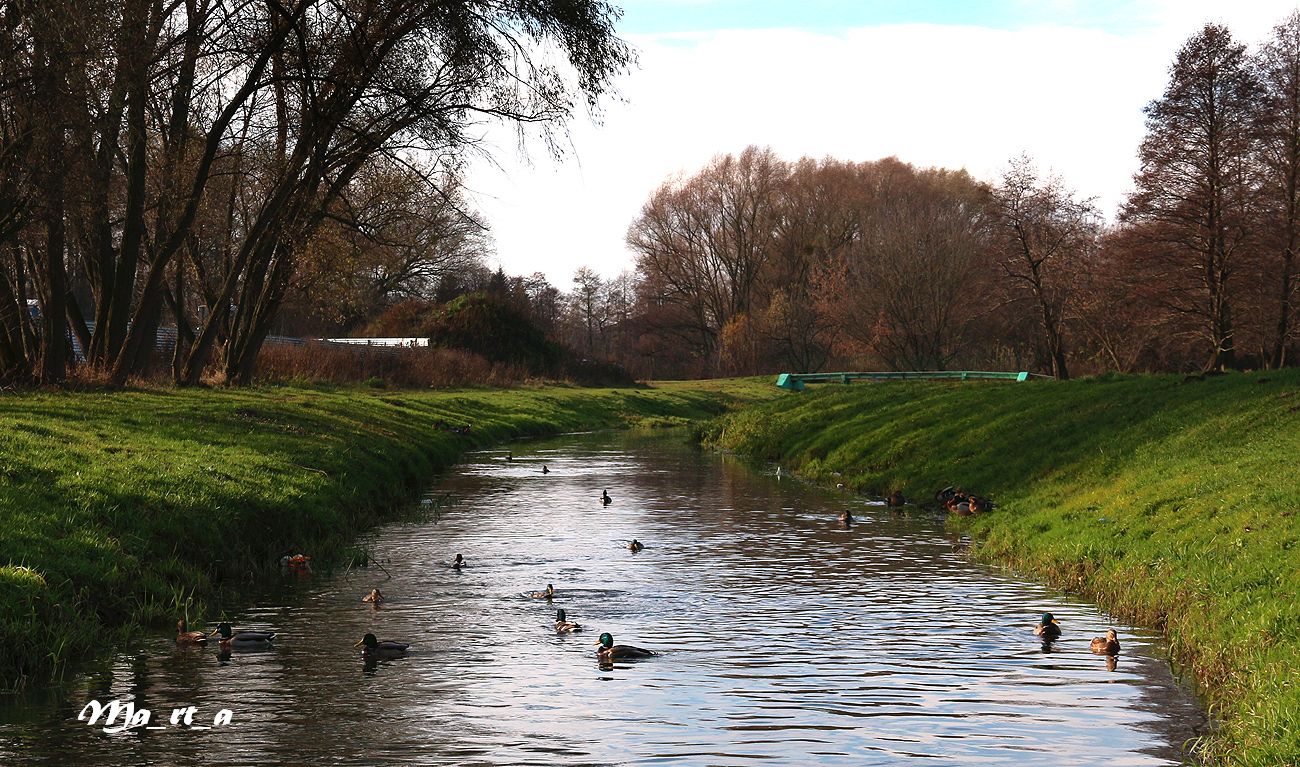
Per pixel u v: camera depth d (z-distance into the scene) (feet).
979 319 272.31
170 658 43.14
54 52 85.40
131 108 100.07
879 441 116.37
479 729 35.12
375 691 39.27
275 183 118.83
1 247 109.19
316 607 52.90
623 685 40.11
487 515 85.15
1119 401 96.78
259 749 33.17
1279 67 167.02
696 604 54.13
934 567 63.87
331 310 153.07
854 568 63.62
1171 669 41.88
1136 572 52.75
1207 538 52.54
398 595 55.88
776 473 119.24
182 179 113.19
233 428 90.22
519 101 106.42
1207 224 170.19
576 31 101.55
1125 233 184.14
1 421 72.23
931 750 33.17
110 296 115.34
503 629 48.85
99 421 81.92
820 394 169.07
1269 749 29.48
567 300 477.36
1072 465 81.46
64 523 50.72
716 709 37.24
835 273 305.73
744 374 336.90
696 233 361.71
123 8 90.48
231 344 135.74
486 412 176.55
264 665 42.52
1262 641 37.91
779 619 50.72
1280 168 168.04
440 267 322.96
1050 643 45.91
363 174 127.75
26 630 40.42
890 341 276.82
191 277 152.35
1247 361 220.64
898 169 336.90
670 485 106.52
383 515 83.87
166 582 51.52
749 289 362.53
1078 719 36.06
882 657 43.93
